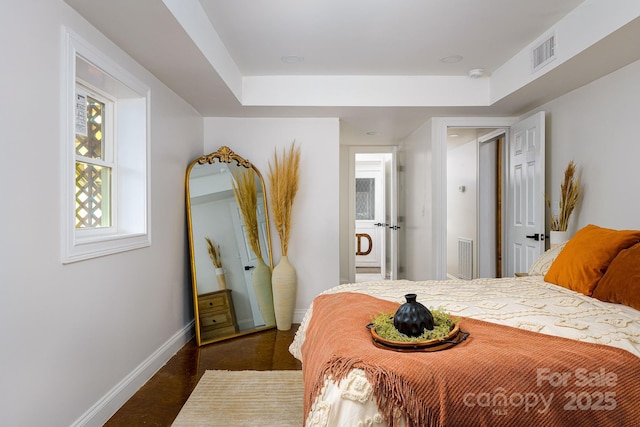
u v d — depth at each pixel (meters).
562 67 2.78
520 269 4.02
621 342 1.48
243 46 3.15
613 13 2.23
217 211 3.88
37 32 1.71
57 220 1.84
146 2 1.90
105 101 2.68
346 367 1.27
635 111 2.68
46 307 1.76
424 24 2.78
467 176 6.20
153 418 2.25
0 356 1.50
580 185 3.24
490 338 1.49
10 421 1.55
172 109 3.38
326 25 2.79
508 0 2.46
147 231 2.82
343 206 6.39
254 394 2.52
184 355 3.28
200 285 3.63
